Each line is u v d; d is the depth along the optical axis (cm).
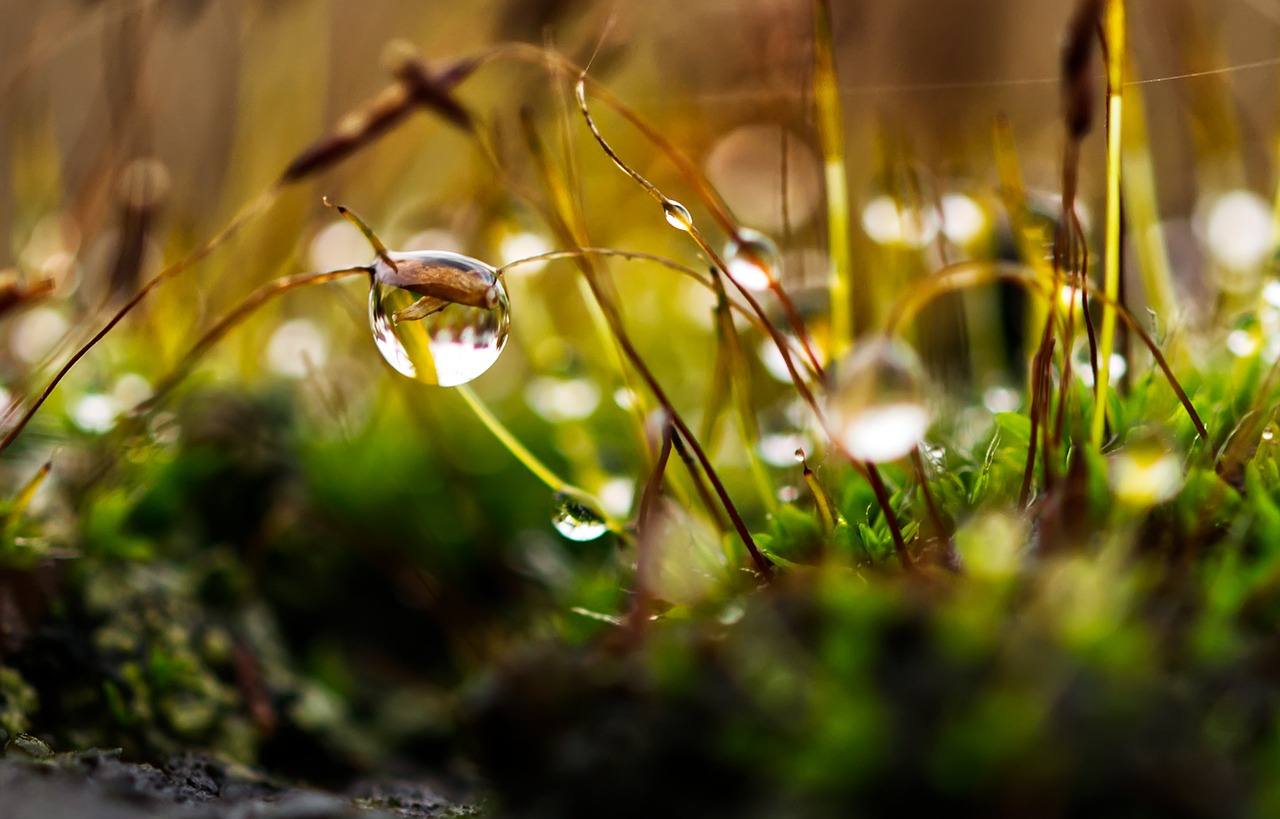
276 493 10
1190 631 8
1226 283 10
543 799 8
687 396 10
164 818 8
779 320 9
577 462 9
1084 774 7
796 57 9
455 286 8
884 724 7
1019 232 9
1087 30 8
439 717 9
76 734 8
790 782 7
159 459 9
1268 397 8
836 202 9
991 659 7
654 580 8
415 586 10
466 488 10
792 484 9
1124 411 8
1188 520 8
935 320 9
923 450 8
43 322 10
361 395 10
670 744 8
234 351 10
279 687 9
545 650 8
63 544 9
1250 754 7
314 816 8
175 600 9
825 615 8
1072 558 8
